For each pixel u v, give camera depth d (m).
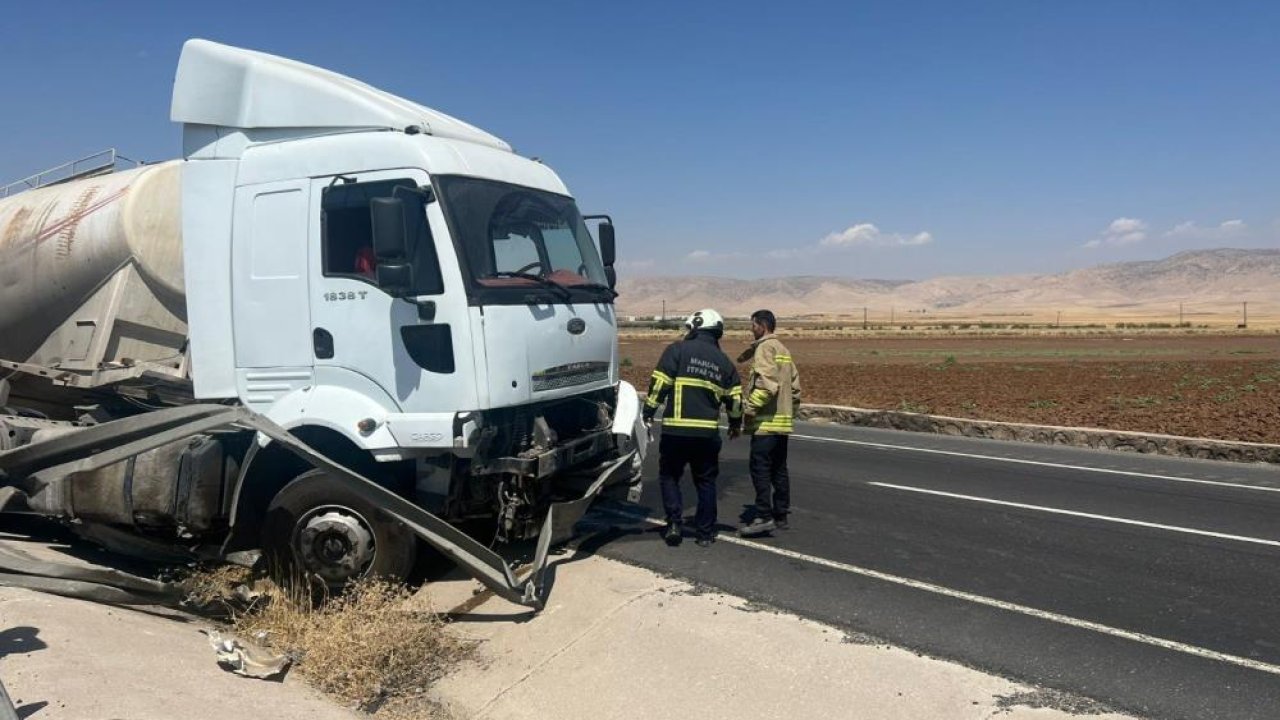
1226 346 55.84
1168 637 5.25
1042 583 6.31
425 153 5.68
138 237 6.66
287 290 5.89
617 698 4.60
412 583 6.29
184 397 6.79
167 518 5.85
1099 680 4.62
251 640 5.14
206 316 6.09
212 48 6.21
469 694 4.80
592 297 6.77
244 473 5.81
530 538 6.73
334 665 4.84
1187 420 15.60
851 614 5.58
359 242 5.75
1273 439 12.93
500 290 5.72
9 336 7.32
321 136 5.98
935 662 4.81
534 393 5.90
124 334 6.83
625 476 7.30
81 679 3.84
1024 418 16.16
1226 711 4.29
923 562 6.83
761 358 7.50
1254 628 5.41
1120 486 10.09
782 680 4.63
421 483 5.86
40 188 7.84
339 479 5.32
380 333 5.66
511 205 6.22
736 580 6.27
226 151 6.14
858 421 16.69
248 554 5.98
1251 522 8.24
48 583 4.93
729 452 12.77
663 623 5.33
